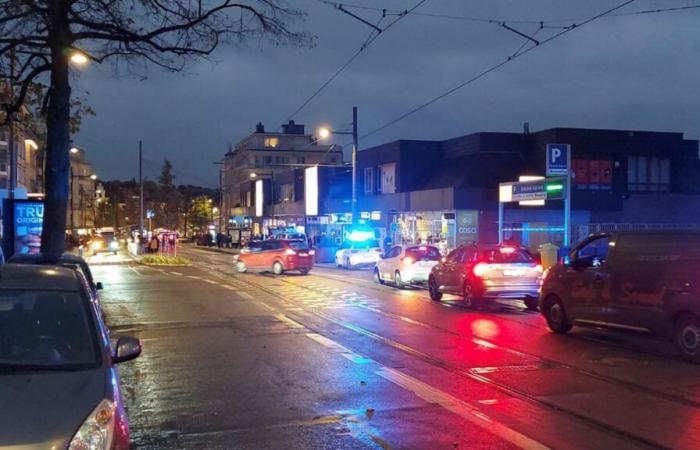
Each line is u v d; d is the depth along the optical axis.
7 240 23.00
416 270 23.58
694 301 10.25
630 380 9.14
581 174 40.84
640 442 6.53
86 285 5.78
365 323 14.81
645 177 43.03
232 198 117.19
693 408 7.73
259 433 6.88
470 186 38.38
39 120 16.44
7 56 14.01
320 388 8.75
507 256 17.45
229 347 11.80
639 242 11.48
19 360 4.84
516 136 41.06
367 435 6.79
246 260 32.53
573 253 12.99
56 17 12.10
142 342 12.32
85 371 4.72
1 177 46.56
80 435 3.97
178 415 7.54
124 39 12.98
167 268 37.00
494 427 7.03
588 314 12.33
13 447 3.77
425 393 8.46
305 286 24.61
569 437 6.69
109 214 119.44
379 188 49.06
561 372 9.66
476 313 16.67
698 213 42.91
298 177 68.31
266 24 13.48
